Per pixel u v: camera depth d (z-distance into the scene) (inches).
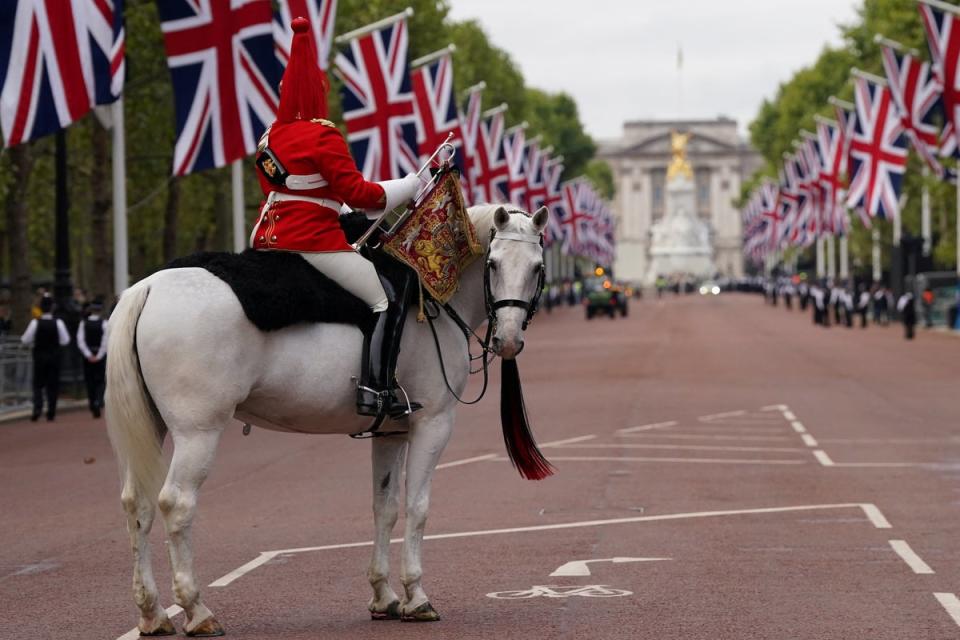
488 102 4104.3
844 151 2960.1
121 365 374.9
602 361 1926.7
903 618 418.6
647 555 531.5
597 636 393.7
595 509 657.6
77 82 942.4
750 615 422.6
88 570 509.7
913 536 574.6
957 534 579.8
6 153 1467.8
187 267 385.7
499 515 639.8
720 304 5182.1
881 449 916.0
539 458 438.6
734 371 1702.8
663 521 618.2
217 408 376.8
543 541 565.6
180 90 1092.5
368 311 402.0
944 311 3058.6
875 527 598.5
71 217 2370.8
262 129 1097.4
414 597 413.7
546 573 495.2
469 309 430.0
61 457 896.3
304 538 576.1
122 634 398.0
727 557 526.3
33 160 1589.6
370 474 797.9
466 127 2226.9
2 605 445.7
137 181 1995.6
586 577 486.6
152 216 2226.9
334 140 399.2
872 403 1269.7
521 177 2807.6
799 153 3644.2
